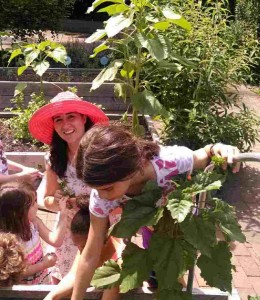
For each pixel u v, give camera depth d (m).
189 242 1.58
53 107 2.67
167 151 1.84
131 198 1.77
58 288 2.06
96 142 1.54
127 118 5.38
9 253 2.15
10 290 2.08
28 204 2.60
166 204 1.63
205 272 1.68
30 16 8.62
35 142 5.24
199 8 5.31
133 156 1.55
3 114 5.90
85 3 18.48
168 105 5.22
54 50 5.49
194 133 4.94
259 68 9.30
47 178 2.96
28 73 7.54
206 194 1.75
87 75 7.71
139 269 1.71
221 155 1.79
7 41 10.97
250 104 8.38
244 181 5.28
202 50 5.07
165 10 4.14
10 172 3.86
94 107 2.72
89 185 1.55
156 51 4.12
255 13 10.47
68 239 2.78
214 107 5.25
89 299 2.06
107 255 2.19
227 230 1.65
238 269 3.77
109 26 4.00
